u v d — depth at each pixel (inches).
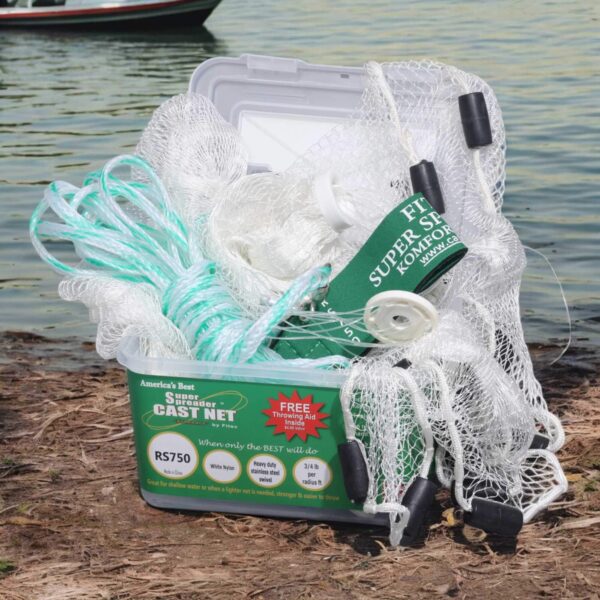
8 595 92.9
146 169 120.0
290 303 103.0
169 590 94.0
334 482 103.7
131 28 676.1
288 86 138.5
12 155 341.4
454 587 94.2
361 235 115.3
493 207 114.6
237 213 116.0
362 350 108.0
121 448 125.1
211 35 613.9
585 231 246.1
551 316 194.9
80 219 112.0
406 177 118.2
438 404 101.7
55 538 103.4
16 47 636.1
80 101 440.5
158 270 112.3
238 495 106.4
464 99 114.4
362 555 100.7
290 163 138.5
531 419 106.0
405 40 510.3
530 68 434.6
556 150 314.8
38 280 221.9
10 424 132.7
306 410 101.5
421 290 105.5
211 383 102.4
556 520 106.7
